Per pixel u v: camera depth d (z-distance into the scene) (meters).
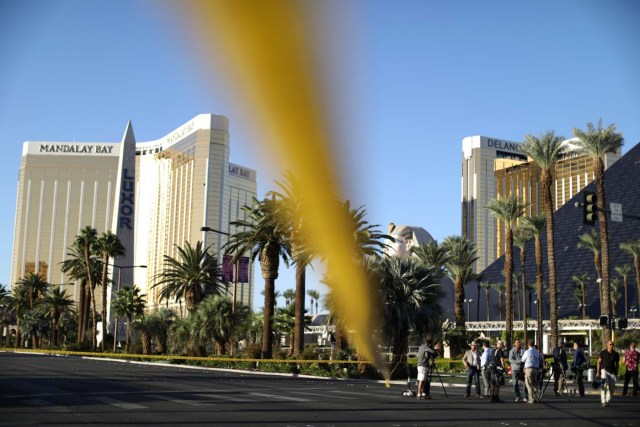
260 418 16.59
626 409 20.98
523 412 19.59
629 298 123.44
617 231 133.75
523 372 24.77
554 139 59.16
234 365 50.41
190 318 64.62
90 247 95.88
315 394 25.31
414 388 31.12
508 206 73.56
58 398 21.52
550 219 59.56
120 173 121.62
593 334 105.50
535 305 142.00
